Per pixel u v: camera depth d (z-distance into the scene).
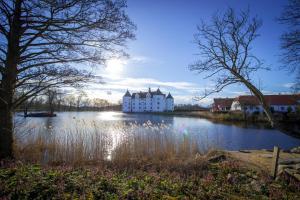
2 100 8.95
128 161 10.41
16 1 8.99
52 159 10.63
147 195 5.77
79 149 10.81
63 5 8.66
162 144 12.37
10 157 9.31
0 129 9.25
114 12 9.46
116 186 6.29
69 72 9.66
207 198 6.01
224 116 51.75
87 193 5.74
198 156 11.26
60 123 25.44
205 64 9.21
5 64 9.30
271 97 62.72
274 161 7.87
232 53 7.98
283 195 6.35
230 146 21.36
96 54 10.09
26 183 6.09
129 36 10.91
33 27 9.15
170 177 7.64
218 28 8.21
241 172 8.37
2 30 9.12
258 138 26.41
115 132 14.43
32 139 12.02
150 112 100.50
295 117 37.38
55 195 5.60
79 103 92.56
